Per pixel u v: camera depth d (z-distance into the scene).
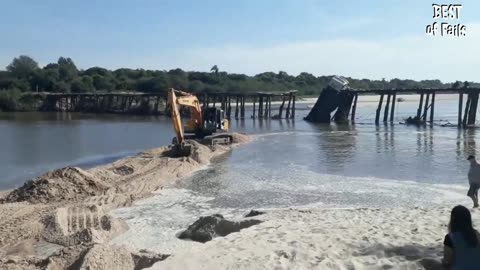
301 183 21.06
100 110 87.38
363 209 14.10
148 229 13.98
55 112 90.06
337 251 8.23
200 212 16.27
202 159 27.69
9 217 14.68
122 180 21.50
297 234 9.84
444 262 5.42
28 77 113.94
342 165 25.94
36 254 11.56
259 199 18.12
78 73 123.56
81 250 9.68
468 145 33.31
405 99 133.62
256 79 136.75
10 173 25.84
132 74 128.00
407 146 33.50
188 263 7.87
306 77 156.88
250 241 9.33
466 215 5.36
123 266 9.18
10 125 58.62
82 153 33.59
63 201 17.52
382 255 7.89
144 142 40.50
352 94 58.91
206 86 116.19
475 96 48.28
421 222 10.59
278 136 42.59
